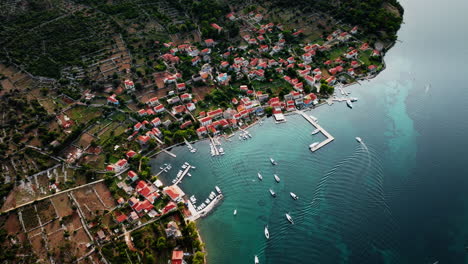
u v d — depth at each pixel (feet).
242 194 508.12
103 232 437.17
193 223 444.14
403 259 414.82
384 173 518.78
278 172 536.83
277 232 454.40
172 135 593.83
